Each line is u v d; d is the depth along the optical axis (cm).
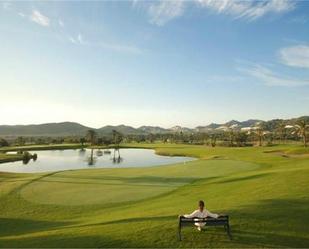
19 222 2627
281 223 1875
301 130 13312
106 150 16050
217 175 4678
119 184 4125
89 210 2908
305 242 1597
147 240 1683
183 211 2356
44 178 4756
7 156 11288
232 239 1659
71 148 17425
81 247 1636
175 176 4716
